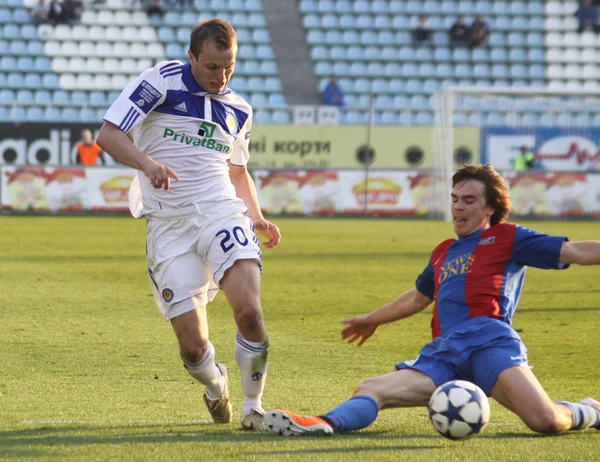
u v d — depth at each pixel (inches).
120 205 3634.4
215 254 665.0
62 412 692.1
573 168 4008.4
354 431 629.6
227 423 678.5
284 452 557.9
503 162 3996.1
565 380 874.1
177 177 652.7
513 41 4948.3
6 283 1603.1
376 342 1092.5
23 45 4505.4
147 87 671.1
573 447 586.6
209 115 688.4
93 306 1349.7
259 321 648.4
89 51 4569.4
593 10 5009.8
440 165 3791.8
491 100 4498.0
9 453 550.6
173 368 901.8
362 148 3964.1
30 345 1018.1
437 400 593.0
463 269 656.4
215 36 666.8
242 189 746.2
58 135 3705.7
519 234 653.3
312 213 3745.1
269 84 4574.3
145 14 4714.6
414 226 3267.7
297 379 858.1
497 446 587.8
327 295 1518.2
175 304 670.5
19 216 3499.0
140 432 622.8
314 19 4881.9
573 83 4886.8
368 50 4788.4
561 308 1409.9
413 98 4675.2
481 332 630.5
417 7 5009.8
